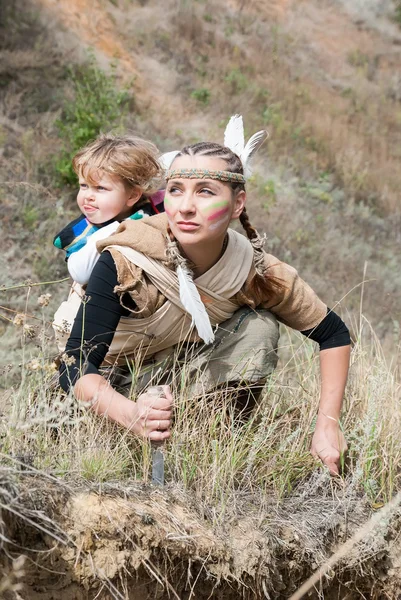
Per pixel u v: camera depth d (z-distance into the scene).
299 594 2.95
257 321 3.60
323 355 3.70
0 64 11.12
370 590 3.34
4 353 5.61
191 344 3.61
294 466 3.52
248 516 3.13
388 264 11.95
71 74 11.70
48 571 2.58
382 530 3.29
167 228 3.37
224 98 14.40
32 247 8.24
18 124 10.17
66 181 9.37
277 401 3.94
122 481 3.00
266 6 19.75
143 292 3.33
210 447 3.38
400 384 4.11
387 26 21.53
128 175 3.83
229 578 2.94
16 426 2.94
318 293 10.11
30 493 2.59
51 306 7.42
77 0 14.39
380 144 15.89
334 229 12.12
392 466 3.64
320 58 18.84
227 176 3.24
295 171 13.50
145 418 3.04
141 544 2.73
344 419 3.87
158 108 13.20
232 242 3.48
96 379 3.16
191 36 15.94
